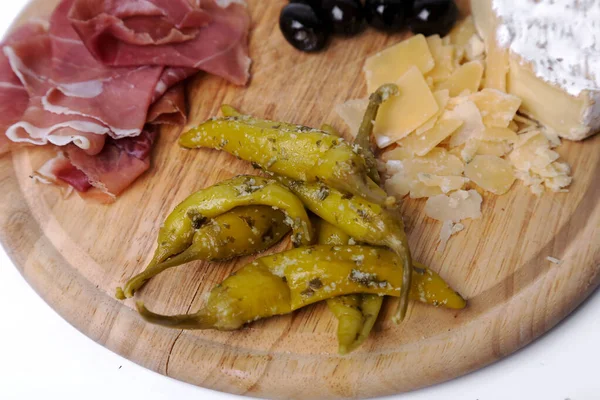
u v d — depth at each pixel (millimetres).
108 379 347
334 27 386
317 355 323
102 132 363
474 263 336
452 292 322
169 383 345
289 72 391
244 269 320
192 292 339
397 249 311
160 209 360
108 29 373
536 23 345
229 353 325
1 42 388
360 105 372
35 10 404
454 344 319
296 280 318
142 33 376
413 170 355
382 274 318
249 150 343
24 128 363
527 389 328
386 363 319
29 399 346
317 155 327
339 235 331
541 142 355
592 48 335
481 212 346
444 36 390
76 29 370
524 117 369
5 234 356
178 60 379
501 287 330
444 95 364
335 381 318
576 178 349
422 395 331
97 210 361
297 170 332
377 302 321
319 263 317
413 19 379
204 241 325
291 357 323
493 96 362
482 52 381
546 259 332
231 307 312
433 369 318
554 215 342
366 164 336
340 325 311
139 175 367
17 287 368
